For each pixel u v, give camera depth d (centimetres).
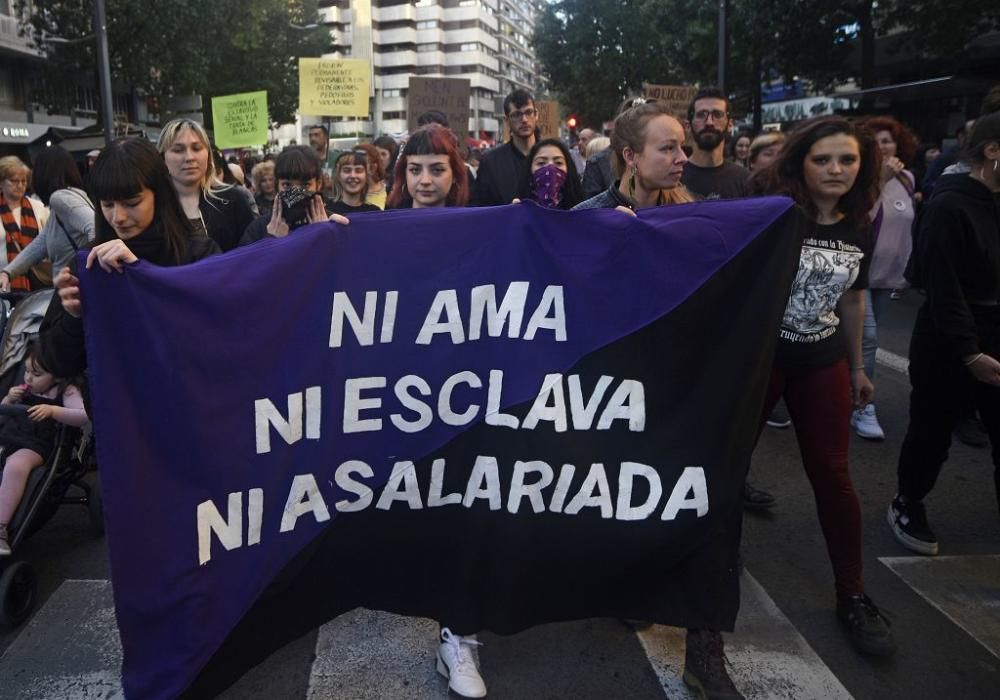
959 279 329
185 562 216
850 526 297
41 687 276
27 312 386
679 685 276
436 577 244
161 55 2316
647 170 280
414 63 11850
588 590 246
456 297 238
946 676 280
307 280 229
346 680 279
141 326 212
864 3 1705
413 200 341
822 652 295
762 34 1745
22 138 3175
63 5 2230
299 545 232
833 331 293
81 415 346
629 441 237
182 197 446
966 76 1366
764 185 305
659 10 2200
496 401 239
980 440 502
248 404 223
